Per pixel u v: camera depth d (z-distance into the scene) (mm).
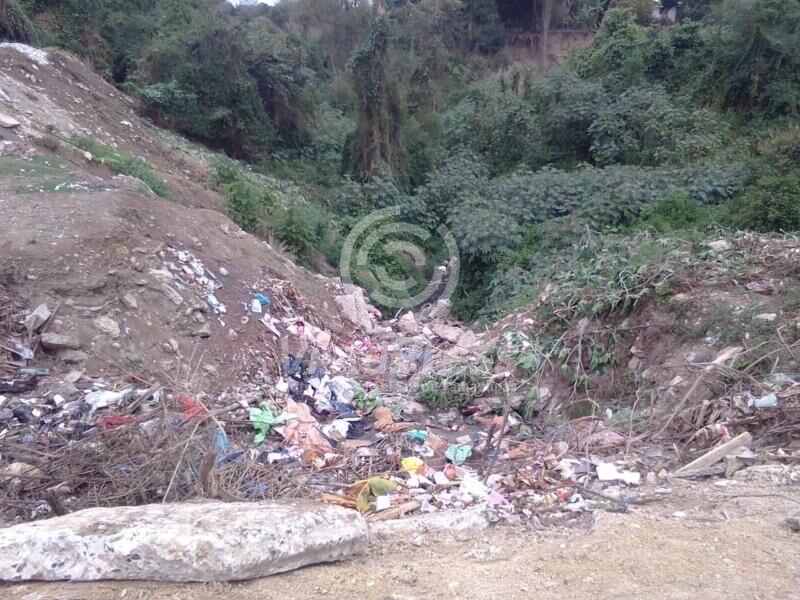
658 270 7387
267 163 18875
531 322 8234
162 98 17609
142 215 7691
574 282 8109
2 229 6602
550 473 5020
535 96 20141
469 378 7223
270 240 11648
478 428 6609
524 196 13984
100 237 6707
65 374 5688
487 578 3348
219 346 6605
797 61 17219
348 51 31078
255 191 13164
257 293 7891
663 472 4871
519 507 4422
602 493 4531
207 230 8758
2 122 10633
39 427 5031
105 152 11891
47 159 9930
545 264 11055
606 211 12641
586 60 23234
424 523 4109
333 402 6680
